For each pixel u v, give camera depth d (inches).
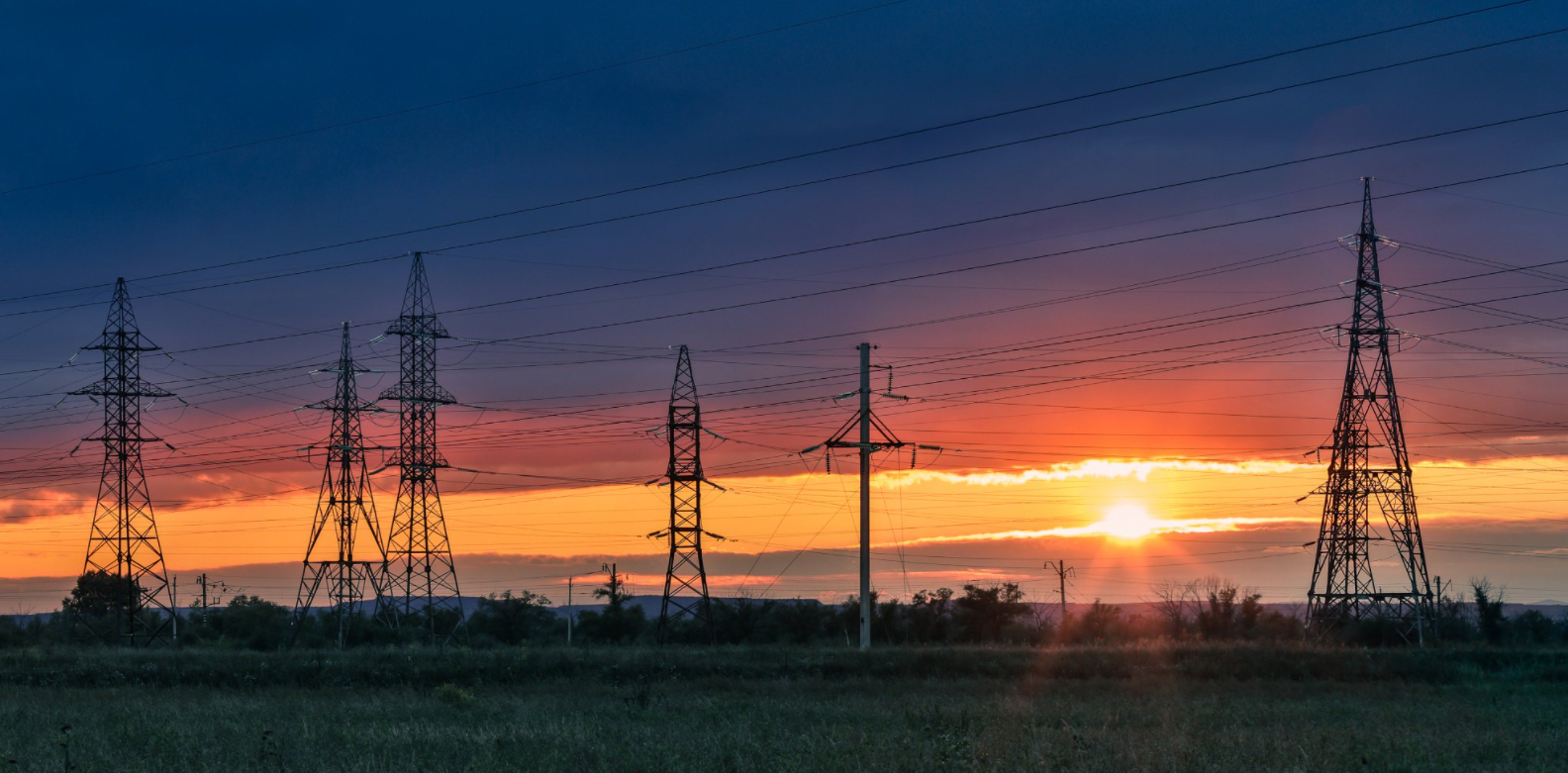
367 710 1632.6
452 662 2288.4
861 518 2842.0
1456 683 2204.7
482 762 1058.1
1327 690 2105.1
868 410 2893.7
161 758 1089.4
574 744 1147.3
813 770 999.6
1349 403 3516.2
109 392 3614.7
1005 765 1014.4
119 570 3565.5
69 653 2425.0
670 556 3449.8
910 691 2026.3
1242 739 1208.2
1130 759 1047.6
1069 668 2255.2
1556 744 1255.5
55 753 1130.7
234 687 2171.5
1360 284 3521.2
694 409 3494.1
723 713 1566.2
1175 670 2247.8
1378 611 3388.3
